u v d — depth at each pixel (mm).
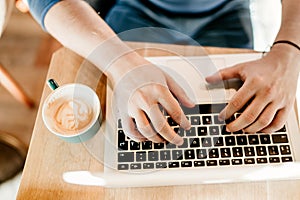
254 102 604
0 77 1140
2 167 1065
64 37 659
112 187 580
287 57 651
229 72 648
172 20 805
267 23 817
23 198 580
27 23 1457
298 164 570
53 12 663
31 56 1398
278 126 597
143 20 804
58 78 671
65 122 601
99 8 822
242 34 805
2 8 761
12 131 1258
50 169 599
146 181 571
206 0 780
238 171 568
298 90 644
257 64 646
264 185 572
